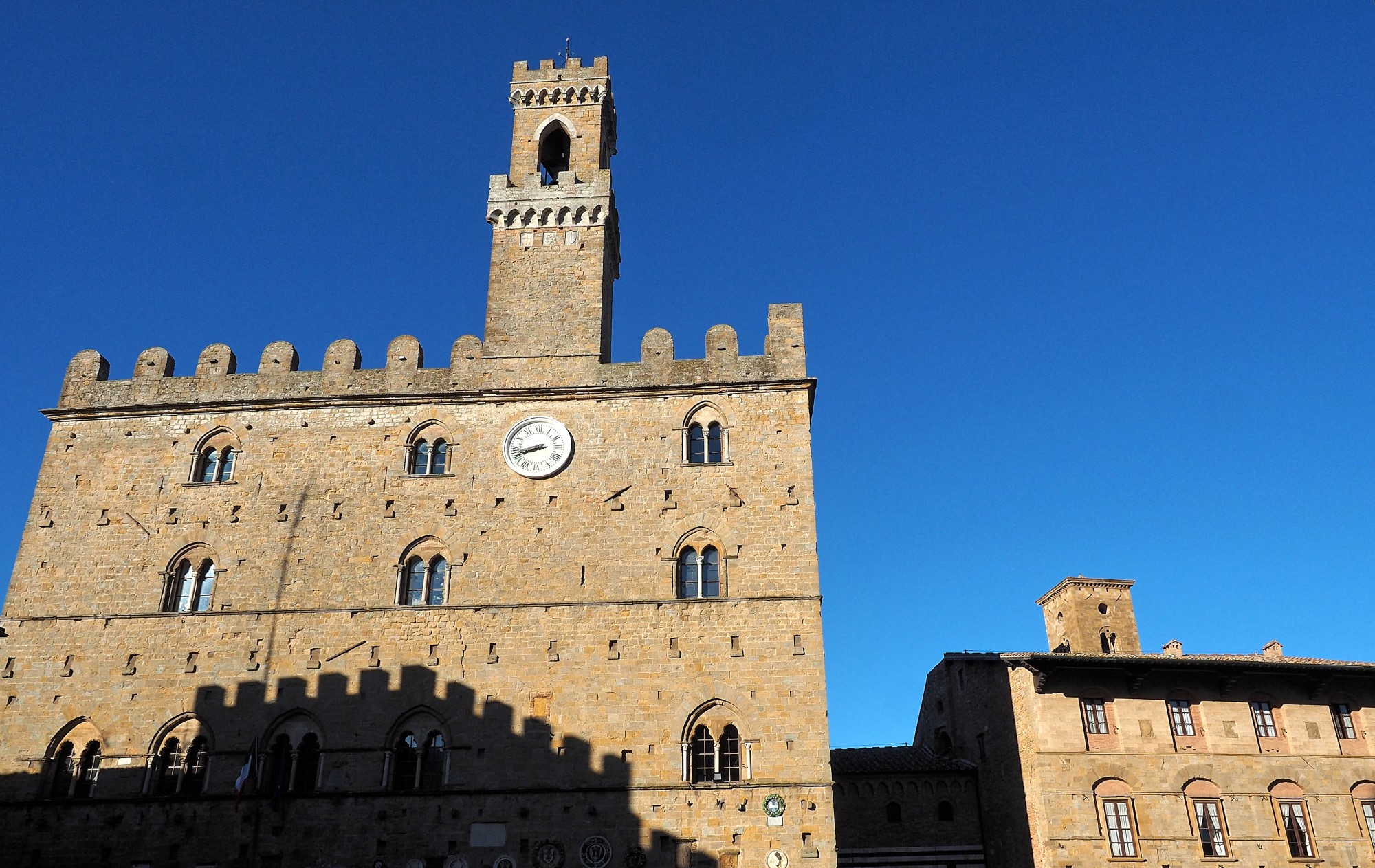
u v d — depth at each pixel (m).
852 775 58.03
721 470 48.53
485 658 45.38
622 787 42.75
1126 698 53.97
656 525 47.59
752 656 44.72
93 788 44.00
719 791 42.53
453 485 49.09
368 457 49.97
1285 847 51.56
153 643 46.44
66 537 48.94
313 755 44.41
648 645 45.16
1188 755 52.91
